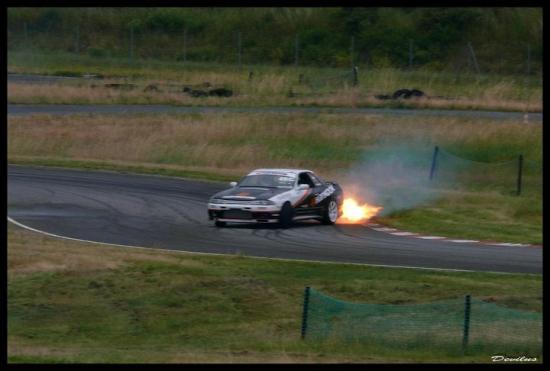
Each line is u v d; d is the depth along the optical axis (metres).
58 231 77.44
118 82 191.38
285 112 151.75
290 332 49.25
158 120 143.62
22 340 48.38
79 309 54.47
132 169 116.94
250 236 75.00
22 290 57.47
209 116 146.88
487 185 110.25
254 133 137.00
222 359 39.59
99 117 146.25
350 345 43.84
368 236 76.44
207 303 55.03
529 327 46.09
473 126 136.75
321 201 81.75
